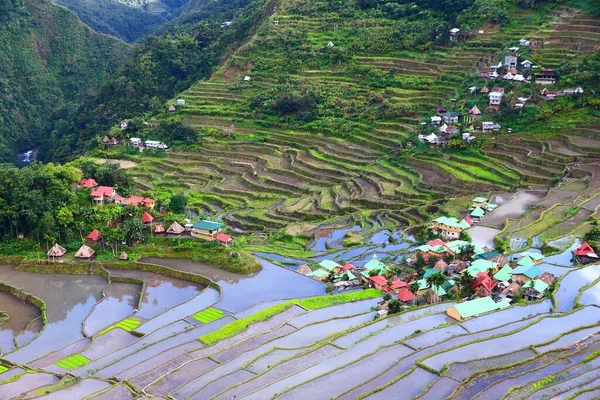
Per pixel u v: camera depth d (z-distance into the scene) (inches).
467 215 4281.5
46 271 3789.4
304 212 4768.7
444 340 2551.7
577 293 2977.4
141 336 2974.9
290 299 3265.3
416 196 4830.2
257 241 4320.9
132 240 3978.8
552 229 3860.7
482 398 2122.3
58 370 2679.6
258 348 2682.1
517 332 2600.9
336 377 2324.1
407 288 3139.8
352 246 4050.2
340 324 2903.5
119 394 2379.4
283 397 2197.3
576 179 4665.4
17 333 3132.4
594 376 2228.1
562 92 5585.6
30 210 3890.3
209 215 4867.1
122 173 4852.4
